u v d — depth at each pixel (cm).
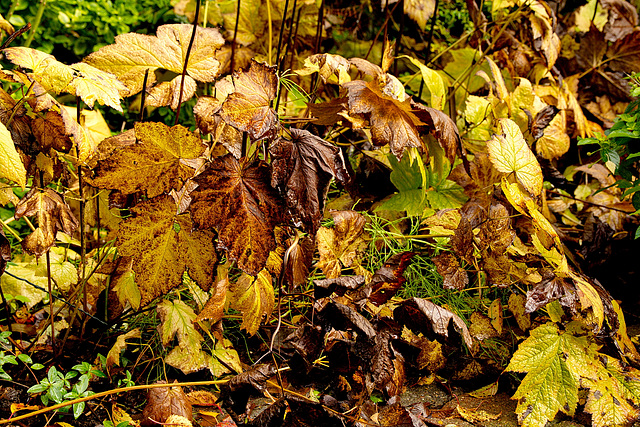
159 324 189
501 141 193
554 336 188
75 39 268
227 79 181
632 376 186
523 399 186
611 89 288
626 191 209
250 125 169
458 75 262
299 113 228
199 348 183
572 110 255
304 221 172
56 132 174
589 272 223
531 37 241
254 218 171
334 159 174
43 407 175
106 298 187
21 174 162
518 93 227
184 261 175
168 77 222
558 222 246
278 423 172
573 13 317
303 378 181
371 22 330
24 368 181
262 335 201
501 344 203
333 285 177
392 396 181
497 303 198
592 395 184
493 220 194
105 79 172
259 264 172
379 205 219
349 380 185
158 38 179
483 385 196
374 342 178
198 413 181
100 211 193
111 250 190
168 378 189
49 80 168
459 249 192
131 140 177
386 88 194
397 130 184
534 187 193
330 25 294
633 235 229
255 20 243
